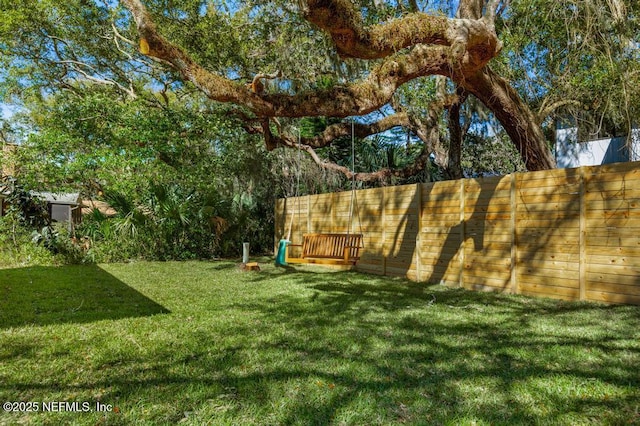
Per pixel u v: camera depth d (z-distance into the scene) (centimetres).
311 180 1577
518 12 841
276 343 363
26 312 498
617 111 804
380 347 351
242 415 223
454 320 459
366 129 1167
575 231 582
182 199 1273
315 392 254
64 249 1098
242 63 1360
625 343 361
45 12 1451
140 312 499
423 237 821
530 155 802
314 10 410
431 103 1070
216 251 1353
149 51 479
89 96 1272
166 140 1298
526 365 302
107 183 1302
